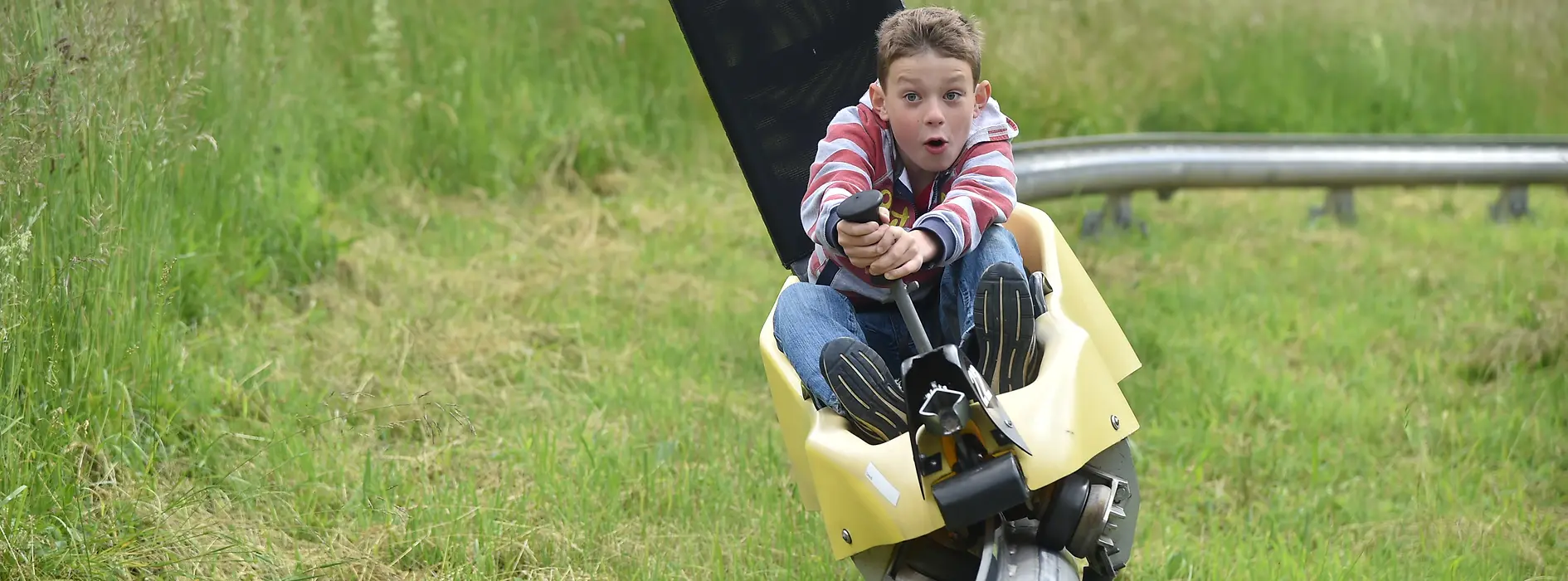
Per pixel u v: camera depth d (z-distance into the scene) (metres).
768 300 7.14
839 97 4.46
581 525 4.39
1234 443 5.46
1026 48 11.92
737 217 8.92
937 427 2.77
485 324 6.43
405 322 6.21
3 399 4.11
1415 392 6.02
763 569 4.18
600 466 4.77
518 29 10.20
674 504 4.64
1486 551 4.46
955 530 3.14
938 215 3.20
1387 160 9.65
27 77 4.48
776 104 4.42
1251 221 9.73
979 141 3.46
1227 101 12.34
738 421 5.39
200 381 5.03
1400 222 9.85
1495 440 5.44
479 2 10.02
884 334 3.70
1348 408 5.74
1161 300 7.35
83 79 4.88
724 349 6.34
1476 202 11.07
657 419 5.39
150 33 5.92
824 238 3.28
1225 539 4.55
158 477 4.36
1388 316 7.11
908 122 3.31
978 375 2.89
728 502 4.64
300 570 3.98
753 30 4.39
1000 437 2.90
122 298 4.77
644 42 10.59
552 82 9.91
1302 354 6.59
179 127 5.93
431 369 5.85
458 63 9.30
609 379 5.77
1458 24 14.10
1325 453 5.34
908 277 3.57
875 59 4.49
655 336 6.44
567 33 10.43
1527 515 4.81
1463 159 9.82
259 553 4.00
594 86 10.26
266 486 4.45
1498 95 13.37
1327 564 4.30
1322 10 13.59
